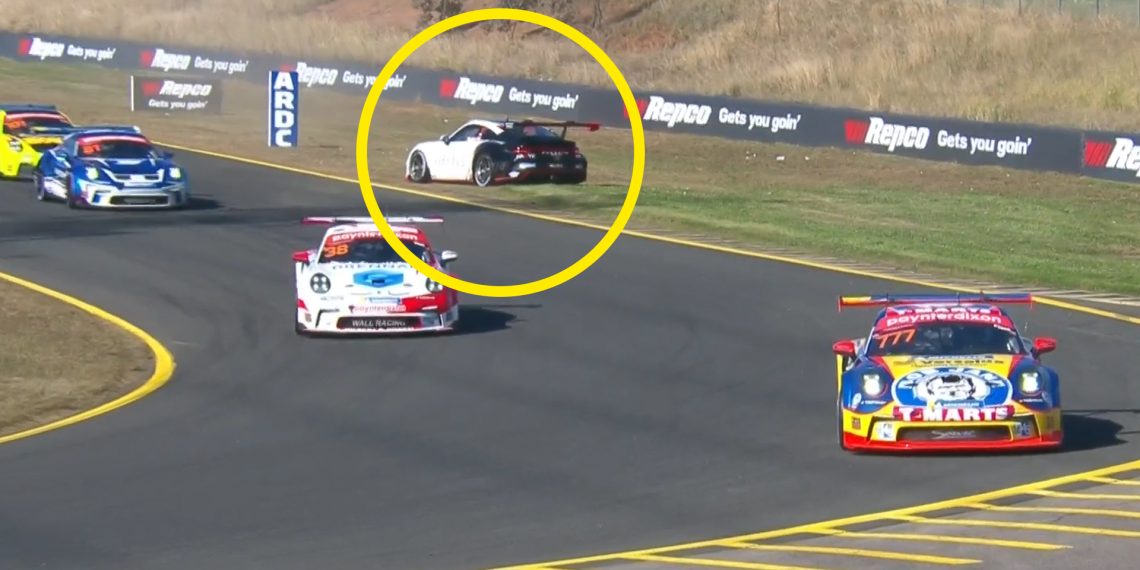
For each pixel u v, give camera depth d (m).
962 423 51.31
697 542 41.72
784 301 86.25
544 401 63.38
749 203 133.00
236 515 45.47
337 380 67.88
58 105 198.00
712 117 182.00
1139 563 37.66
